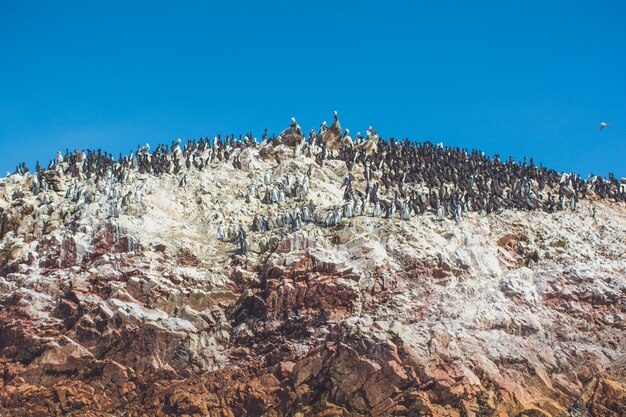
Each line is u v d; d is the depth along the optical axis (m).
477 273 72.31
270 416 62.09
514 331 66.19
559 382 61.94
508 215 81.88
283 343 67.38
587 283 70.50
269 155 101.25
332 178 94.12
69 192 89.38
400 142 107.31
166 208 85.31
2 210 88.38
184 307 71.12
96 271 74.31
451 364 60.78
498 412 57.97
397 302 68.31
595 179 96.62
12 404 67.06
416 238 74.12
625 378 61.44
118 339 68.69
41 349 70.06
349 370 61.25
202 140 108.00
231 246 79.50
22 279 76.06
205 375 66.88
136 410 65.38
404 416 58.41
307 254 71.75
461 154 101.81
